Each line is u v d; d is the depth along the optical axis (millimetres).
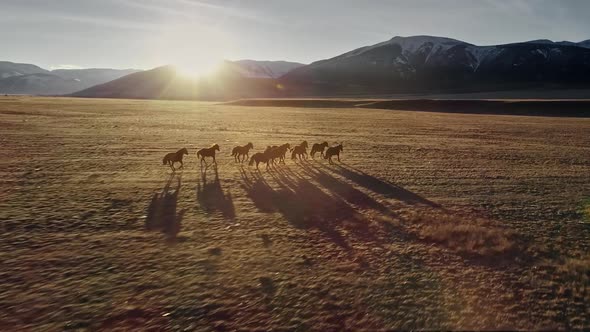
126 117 52781
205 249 9219
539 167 21453
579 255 9320
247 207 12867
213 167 19953
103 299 6910
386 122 52031
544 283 7855
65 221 10875
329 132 38625
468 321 6547
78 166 18750
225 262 8555
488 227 11219
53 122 40562
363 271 8297
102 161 20297
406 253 9297
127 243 9461
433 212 12672
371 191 15445
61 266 8117
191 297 7074
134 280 7617
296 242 9852
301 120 53969
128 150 24125
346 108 93125
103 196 13656
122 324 6227
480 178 18297
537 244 9914
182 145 27203
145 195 13992
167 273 7953
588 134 38812
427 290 7551
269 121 51344
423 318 6625
